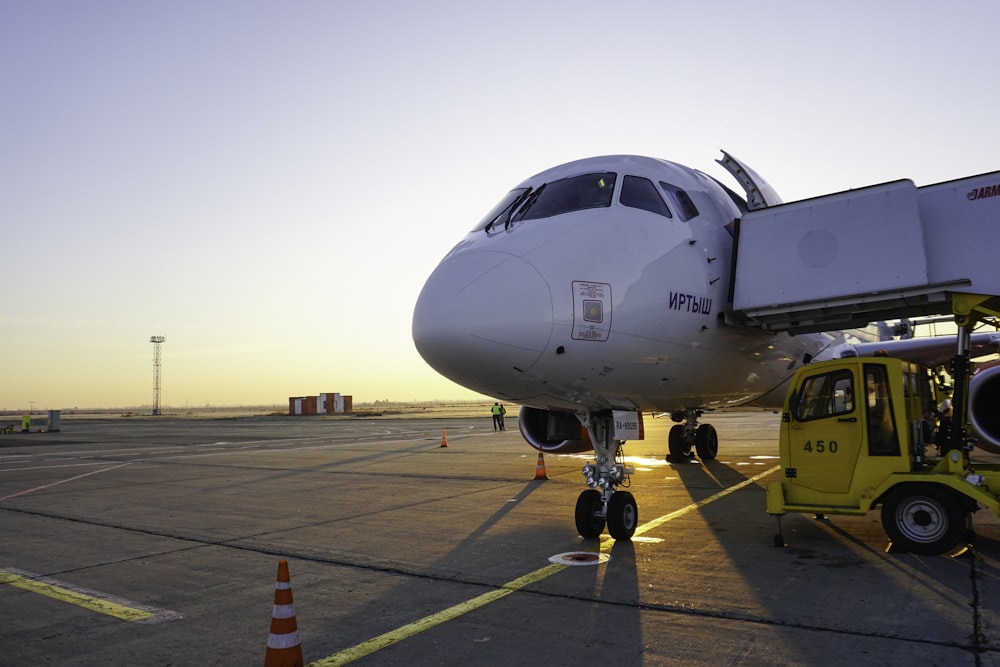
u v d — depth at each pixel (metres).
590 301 6.82
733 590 5.84
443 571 6.80
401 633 5.01
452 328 6.45
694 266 8.02
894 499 7.03
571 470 15.94
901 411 7.04
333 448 25.22
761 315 8.27
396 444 26.75
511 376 6.67
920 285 7.27
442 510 10.57
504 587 6.15
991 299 7.08
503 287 6.55
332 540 8.49
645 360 7.42
